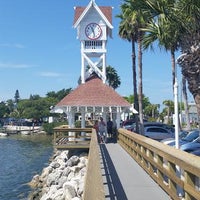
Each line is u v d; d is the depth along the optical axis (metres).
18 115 153.38
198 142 18.08
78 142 29.30
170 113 115.06
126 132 22.86
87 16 35.41
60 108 34.00
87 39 35.28
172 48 16.34
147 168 14.75
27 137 101.00
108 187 12.23
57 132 32.03
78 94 34.22
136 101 47.34
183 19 14.44
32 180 30.38
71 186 17.66
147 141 14.17
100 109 33.94
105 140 30.36
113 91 34.62
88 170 6.59
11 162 45.84
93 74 36.03
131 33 44.03
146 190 11.80
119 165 17.17
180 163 8.84
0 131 119.38
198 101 13.98
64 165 27.09
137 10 15.21
